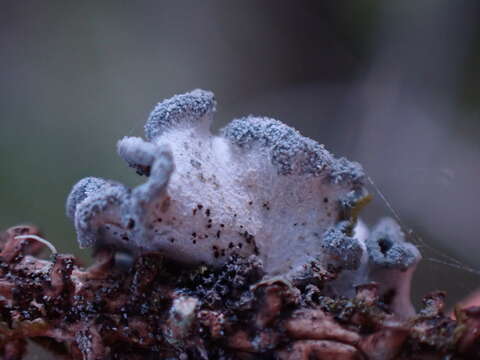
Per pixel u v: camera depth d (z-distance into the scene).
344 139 0.09
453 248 0.07
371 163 0.09
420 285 0.05
